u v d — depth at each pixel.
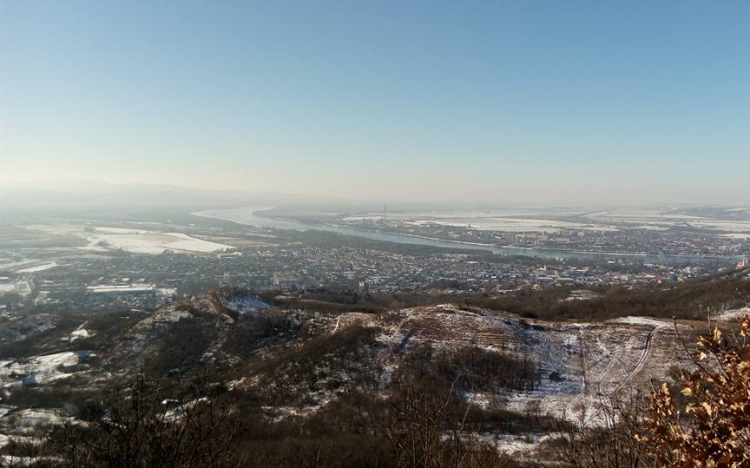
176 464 5.90
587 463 6.34
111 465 5.70
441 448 8.04
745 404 3.54
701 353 4.18
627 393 25.09
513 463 12.84
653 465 5.23
